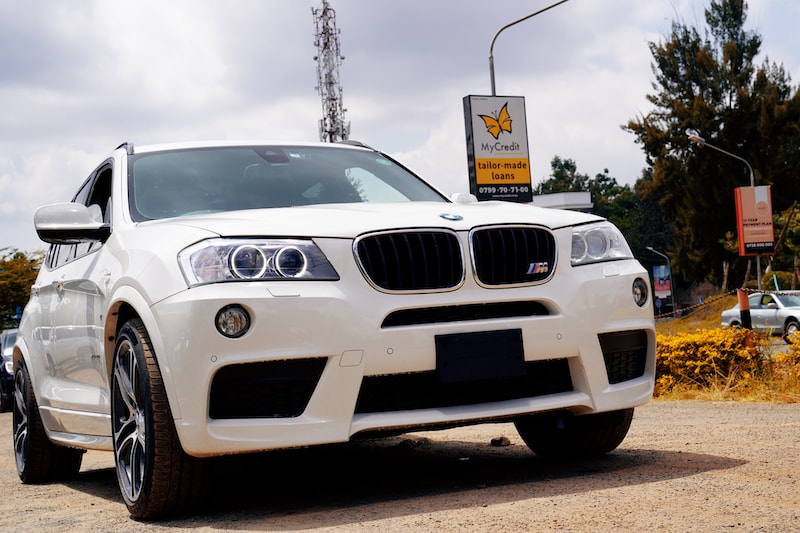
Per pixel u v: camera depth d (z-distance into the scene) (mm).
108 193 5055
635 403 4289
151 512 3883
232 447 3619
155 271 3863
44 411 5582
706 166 52344
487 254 3973
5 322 40406
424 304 3816
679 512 3178
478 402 3961
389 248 3842
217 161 5066
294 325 3639
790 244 45844
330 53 74250
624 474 4156
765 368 9062
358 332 3701
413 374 3836
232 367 3619
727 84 52188
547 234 4129
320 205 4438
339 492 4281
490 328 3896
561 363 4133
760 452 4590
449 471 4789
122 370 4125
